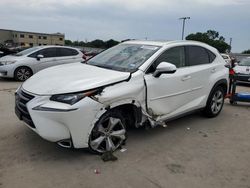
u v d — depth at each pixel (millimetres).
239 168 4441
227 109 7988
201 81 6105
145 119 4938
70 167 4133
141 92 4734
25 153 4484
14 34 104438
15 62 11531
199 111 6520
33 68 11898
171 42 5691
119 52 5613
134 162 4391
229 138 5676
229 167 4457
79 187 3668
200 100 6207
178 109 5625
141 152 4742
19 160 4266
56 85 4215
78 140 4129
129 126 5332
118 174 4020
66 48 12883
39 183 3711
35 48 12422
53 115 3957
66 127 4031
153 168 4250
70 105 3967
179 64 5668
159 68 4777
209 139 5543
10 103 7469
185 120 6617
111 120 4434
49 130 4004
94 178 3885
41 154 4473
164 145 5094
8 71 11422
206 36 56000
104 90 4250
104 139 4457
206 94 6371
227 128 6270
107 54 5742
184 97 5699
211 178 4098
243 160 4723
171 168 4289
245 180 4109
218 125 6430
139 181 3883
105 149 4512
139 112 4785
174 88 5371
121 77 4531
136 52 5395
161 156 4656
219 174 4227
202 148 5094
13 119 6055
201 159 4660
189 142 5320
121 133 4633
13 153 4469
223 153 4945
